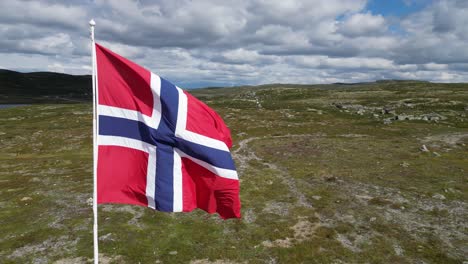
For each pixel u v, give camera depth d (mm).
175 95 12914
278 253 25047
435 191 39156
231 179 13227
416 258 24172
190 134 12984
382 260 23859
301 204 35938
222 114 114438
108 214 33406
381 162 54094
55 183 45375
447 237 27641
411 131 83750
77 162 58594
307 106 139375
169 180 12969
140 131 12648
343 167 51688
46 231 29516
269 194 39469
